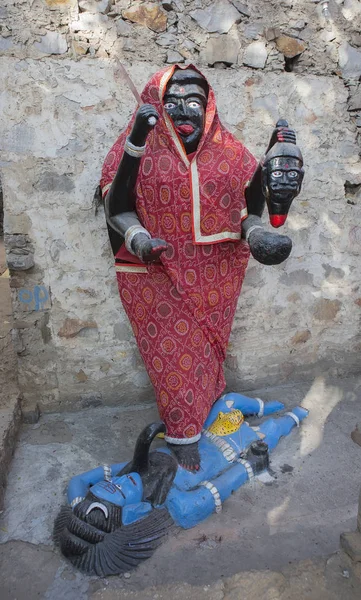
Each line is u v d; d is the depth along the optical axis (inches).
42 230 121.5
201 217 101.1
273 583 81.3
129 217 95.2
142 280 106.3
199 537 93.0
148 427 97.2
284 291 143.3
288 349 147.9
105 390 135.1
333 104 137.6
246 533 94.3
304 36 132.3
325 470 112.0
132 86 94.7
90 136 120.2
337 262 146.9
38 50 113.7
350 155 141.6
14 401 124.3
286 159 82.9
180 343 105.3
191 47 124.3
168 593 81.4
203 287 105.5
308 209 140.6
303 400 140.7
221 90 127.3
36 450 117.1
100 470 103.3
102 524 87.5
